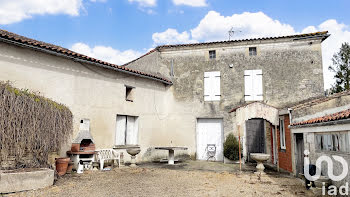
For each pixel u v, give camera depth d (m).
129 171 8.50
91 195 5.33
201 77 12.65
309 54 11.39
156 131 12.23
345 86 16.17
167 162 11.27
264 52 11.96
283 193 5.70
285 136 8.68
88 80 9.30
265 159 8.12
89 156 8.91
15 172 5.39
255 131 12.27
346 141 4.93
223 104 12.12
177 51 13.21
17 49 7.32
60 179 6.77
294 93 11.29
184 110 12.66
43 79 7.88
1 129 5.43
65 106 7.68
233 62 12.29
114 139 10.08
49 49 7.81
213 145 12.28
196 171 8.76
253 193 5.70
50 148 6.70
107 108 9.91
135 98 11.31
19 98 5.92
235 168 9.62
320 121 5.74
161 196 5.37
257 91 11.77
